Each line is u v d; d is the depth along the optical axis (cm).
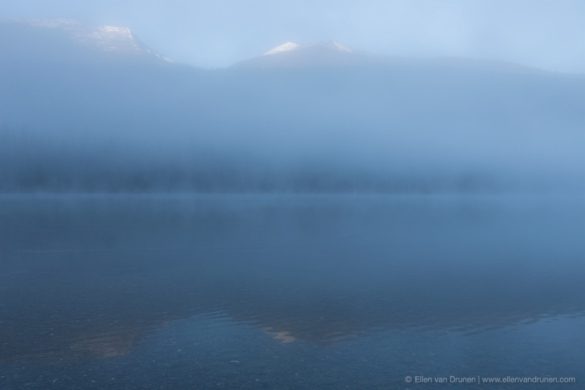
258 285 2166
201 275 2367
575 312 1744
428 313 1730
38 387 1166
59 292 2025
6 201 8412
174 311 1748
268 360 1319
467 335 1502
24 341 1454
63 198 9706
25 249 3117
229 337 1492
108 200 8994
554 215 5909
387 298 1939
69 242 3419
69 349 1394
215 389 1155
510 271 2459
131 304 1847
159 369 1262
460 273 2409
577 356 1343
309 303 1856
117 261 2734
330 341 1450
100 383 1186
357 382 1188
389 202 9012
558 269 2508
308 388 1159
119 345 1428
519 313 1738
